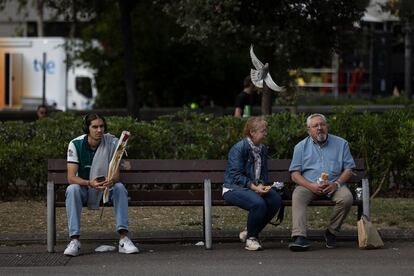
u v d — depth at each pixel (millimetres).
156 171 12133
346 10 19453
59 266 10734
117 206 11531
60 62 40781
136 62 33250
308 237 12516
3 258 11219
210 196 11727
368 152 16016
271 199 11641
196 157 16000
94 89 40031
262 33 18625
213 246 12109
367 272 10305
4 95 41250
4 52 41312
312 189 11648
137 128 16000
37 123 16672
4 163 15430
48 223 11539
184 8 18891
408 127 15891
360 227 11781
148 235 12391
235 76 34000
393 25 29750
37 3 30734
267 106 19812
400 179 16250
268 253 11539
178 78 33594
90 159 11617
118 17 32094
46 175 15633
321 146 12031
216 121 16531
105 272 10359
